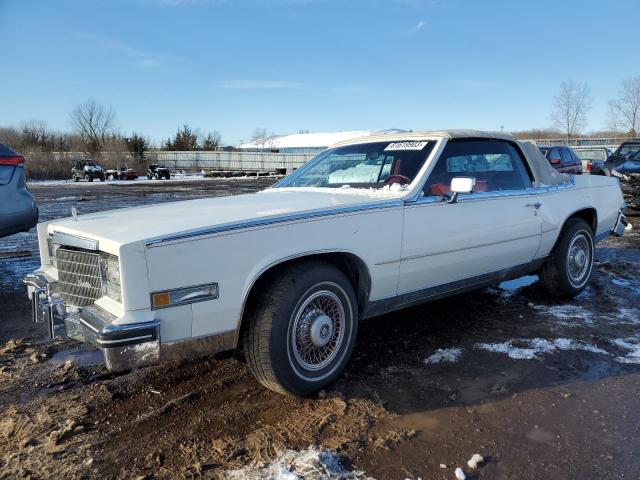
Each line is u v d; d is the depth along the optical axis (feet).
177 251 8.61
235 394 10.49
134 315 8.34
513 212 13.80
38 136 193.88
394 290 11.54
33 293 11.15
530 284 18.33
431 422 9.36
